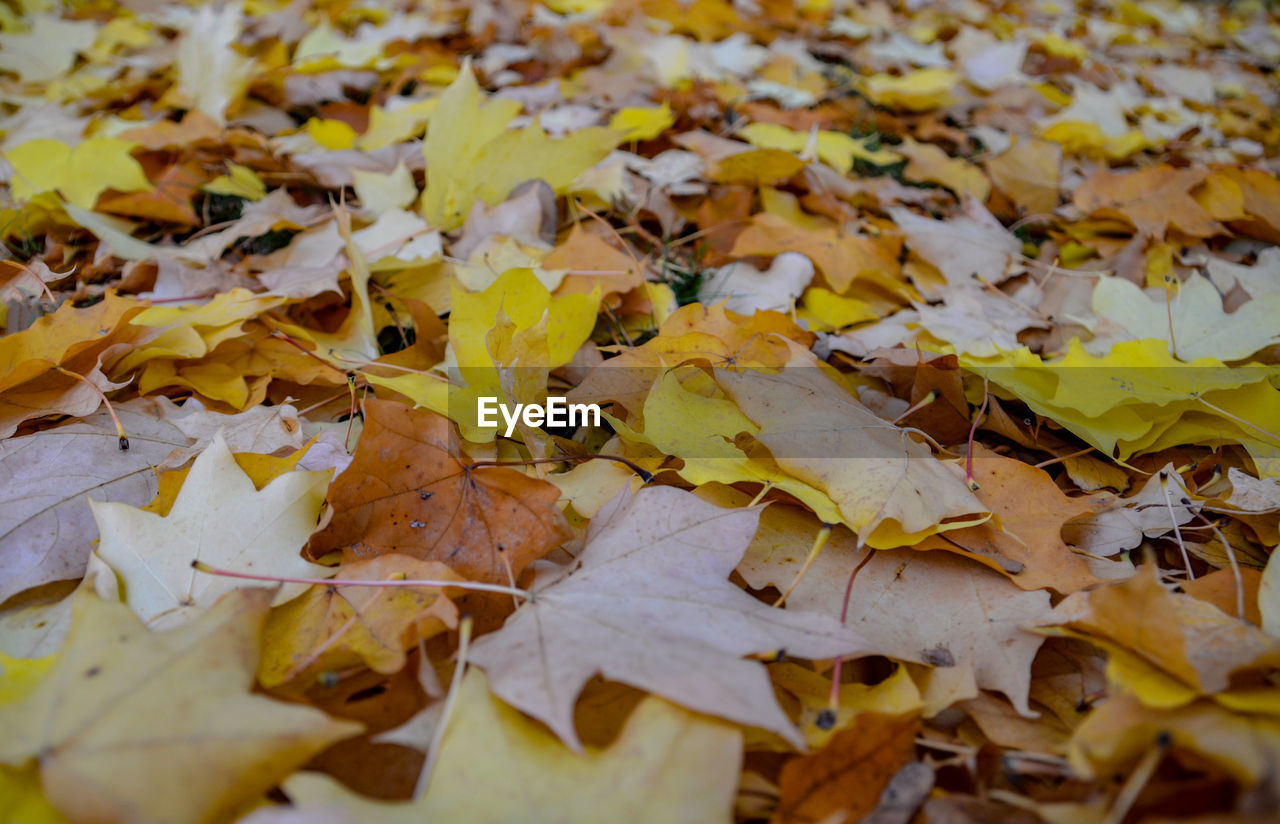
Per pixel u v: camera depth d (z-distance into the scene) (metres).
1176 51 1.66
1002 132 1.06
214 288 0.61
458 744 0.39
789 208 0.78
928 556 0.47
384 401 0.46
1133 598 0.41
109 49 1.09
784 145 0.90
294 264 0.64
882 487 0.47
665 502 0.46
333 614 0.43
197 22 0.88
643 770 0.38
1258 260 0.67
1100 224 0.77
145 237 0.70
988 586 0.46
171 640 0.40
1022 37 1.53
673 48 1.14
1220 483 0.52
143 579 0.44
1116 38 1.70
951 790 0.41
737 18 1.40
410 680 0.42
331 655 0.41
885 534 0.47
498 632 0.42
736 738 0.38
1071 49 1.45
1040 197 0.83
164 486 0.47
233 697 0.38
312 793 0.37
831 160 0.87
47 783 0.37
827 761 0.39
